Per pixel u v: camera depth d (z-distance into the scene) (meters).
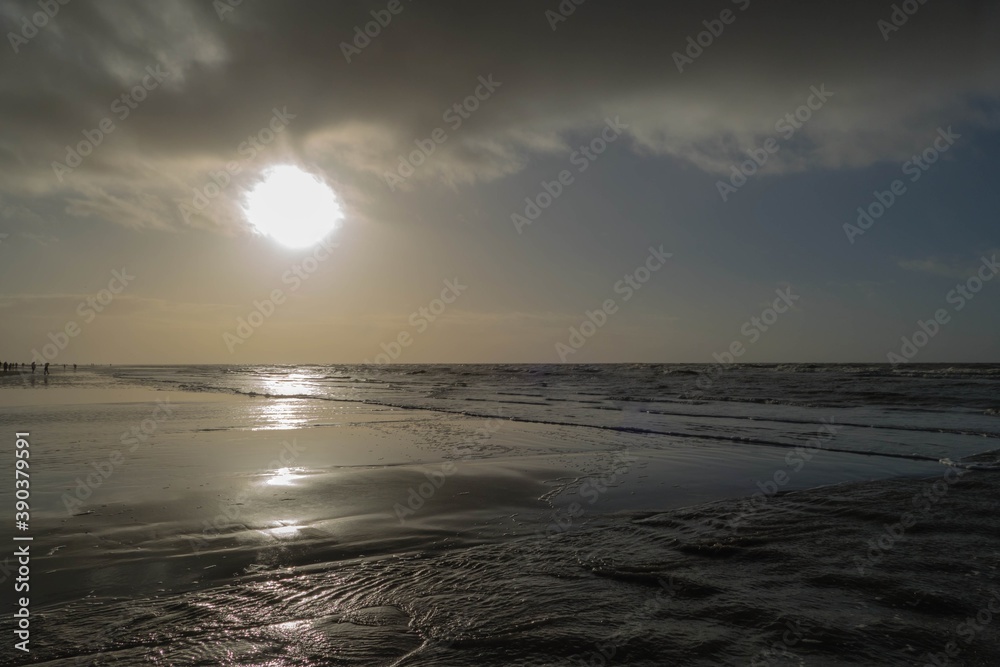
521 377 68.38
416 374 90.88
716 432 16.30
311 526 7.07
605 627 4.25
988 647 3.91
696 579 5.21
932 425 17.81
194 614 4.52
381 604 4.72
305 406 25.30
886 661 3.74
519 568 5.58
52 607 4.64
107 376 72.38
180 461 11.45
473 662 3.75
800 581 5.16
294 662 3.77
